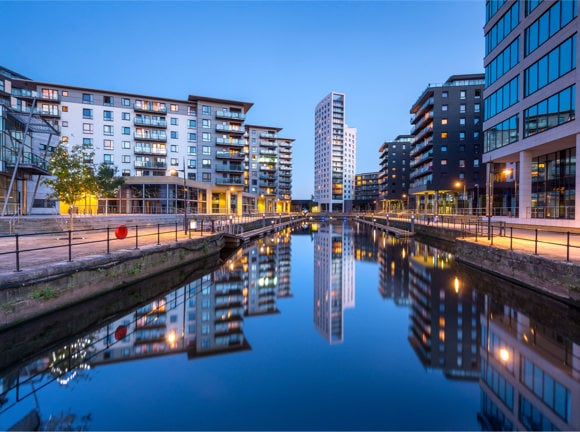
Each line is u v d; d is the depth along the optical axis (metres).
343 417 5.23
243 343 8.41
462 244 18.72
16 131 27.72
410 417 5.25
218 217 48.72
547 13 23.22
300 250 27.42
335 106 149.00
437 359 7.36
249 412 5.38
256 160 94.81
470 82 62.78
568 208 25.11
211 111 66.12
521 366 7.03
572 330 8.95
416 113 73.75
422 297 12.43
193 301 12.30
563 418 5.11
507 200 45.41
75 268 9.55
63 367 7.04
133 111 60.66
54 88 56.09
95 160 57.50
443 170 59.38
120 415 5.31
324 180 153.00
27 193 33.62
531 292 11.73
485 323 9.52
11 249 12.90
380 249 27.92
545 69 23.59
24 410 5.53
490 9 31.88
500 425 4.95
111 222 28.45
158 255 14.06
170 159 62.81
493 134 31.17
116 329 9.31
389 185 100.44
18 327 7.88
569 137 21.77
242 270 18.34
